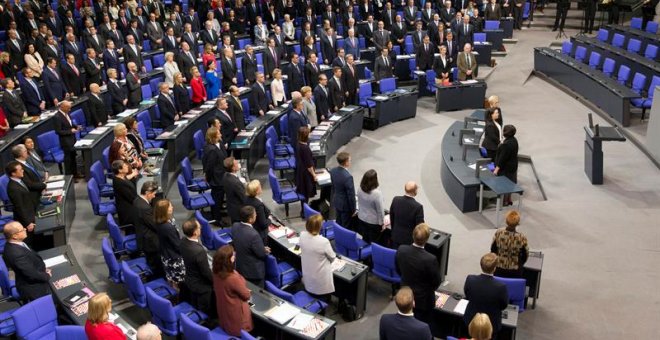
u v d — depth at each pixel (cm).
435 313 780
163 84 1449
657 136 1357
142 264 891
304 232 806
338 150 1575
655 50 1898
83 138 1302
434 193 1316
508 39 2503
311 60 1766
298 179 1154
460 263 1022
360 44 2266
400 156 1545
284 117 1497
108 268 916
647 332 827
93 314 602
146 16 2230
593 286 937
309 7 2441
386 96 1773
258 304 743
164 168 1251
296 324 708
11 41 1773
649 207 1184
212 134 1100
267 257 832
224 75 1775
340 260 864
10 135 1310
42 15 2092
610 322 851
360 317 870
